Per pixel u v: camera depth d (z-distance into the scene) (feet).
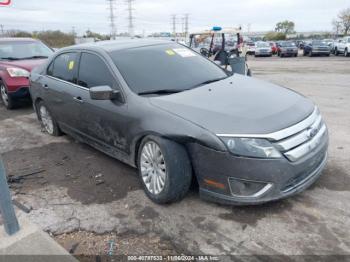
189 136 10.55
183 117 10.99
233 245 9.55
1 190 8.88
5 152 17.94
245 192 10.14
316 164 11.32
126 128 12.69
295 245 9.37
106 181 13.84
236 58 33.88
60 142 18.95
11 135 20.80
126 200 12.28
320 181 12.74
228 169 10.09
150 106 11.95
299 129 10.53
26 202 12.56
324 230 9.91
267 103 11.46
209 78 14.42
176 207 11.52
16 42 30.37
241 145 9.90
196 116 10.88
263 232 9.99
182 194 11.42
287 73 52.47
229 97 11.97
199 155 10.55
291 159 10.09
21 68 26.13
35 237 9.23
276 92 12.82
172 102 11.82
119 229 10.64
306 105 12.16
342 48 98.32
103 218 11.27
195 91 12.76
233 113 10.71
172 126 10.93
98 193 12.92
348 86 35.32
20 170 15.47
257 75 50.88
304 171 10.61
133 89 12.94
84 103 15.05
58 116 18.22
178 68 14.51
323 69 57.21
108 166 15.30
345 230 9.87
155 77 13.64
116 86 13.37
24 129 21.90
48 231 10.74
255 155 9.82
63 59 17.84
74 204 12.26
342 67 59.82
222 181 10.32
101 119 14.07
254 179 9.92
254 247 9.41
